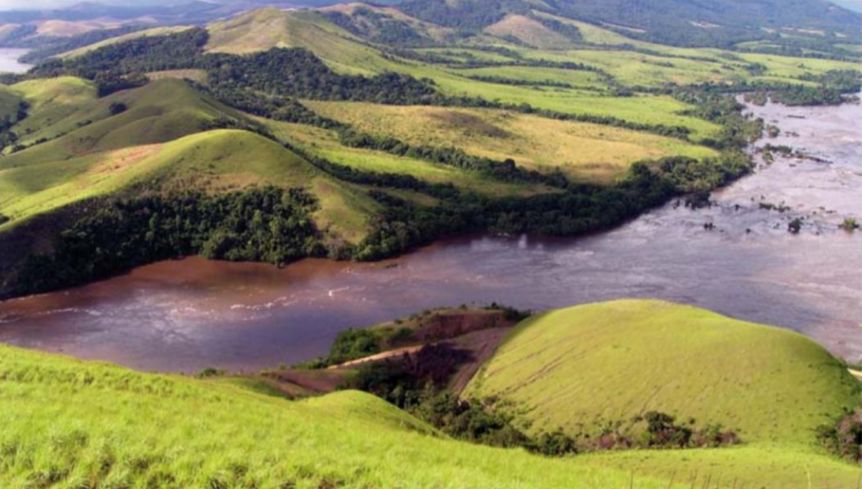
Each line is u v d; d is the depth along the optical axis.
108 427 26.47
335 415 50.28
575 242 160.00
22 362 40.25
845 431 64.06
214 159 165.75
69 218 140.25
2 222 142.62
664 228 167.75
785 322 112.69
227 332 113.56
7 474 22.73
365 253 148.12
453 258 150.88
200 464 24.45
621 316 95.69
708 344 81.94
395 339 105.50
